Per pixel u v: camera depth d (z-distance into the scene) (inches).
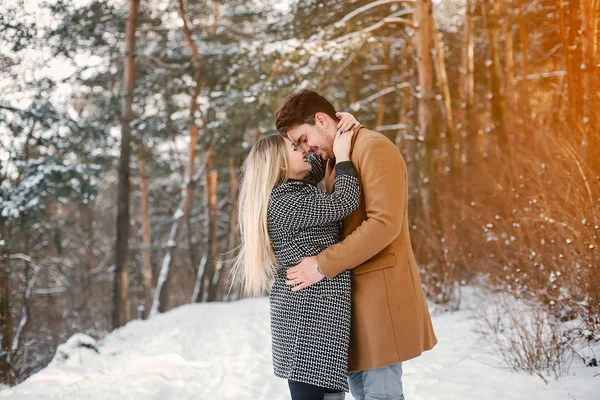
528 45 557.9
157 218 986.1
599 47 210.7
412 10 434.6
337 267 87.4
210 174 826.2
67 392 173.8
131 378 185.8
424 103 412.8
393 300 90.7
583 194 177.0
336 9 473.1
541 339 162.6
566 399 125.8
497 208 271.4
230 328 311.9
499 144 418.3
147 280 852.6
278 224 92.3
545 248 193.5
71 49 524.4
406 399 141.9
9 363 445.1
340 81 630.5
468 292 300.8
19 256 511.5
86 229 901.2
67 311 767.1
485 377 154.1
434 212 362.3
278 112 98.9
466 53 495.2
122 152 560.7
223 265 799.7
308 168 99.7
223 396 162.1
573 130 222.7
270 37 567.2
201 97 699.4
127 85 575.8
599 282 157.6
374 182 88.8
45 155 518.6
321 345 88.8
